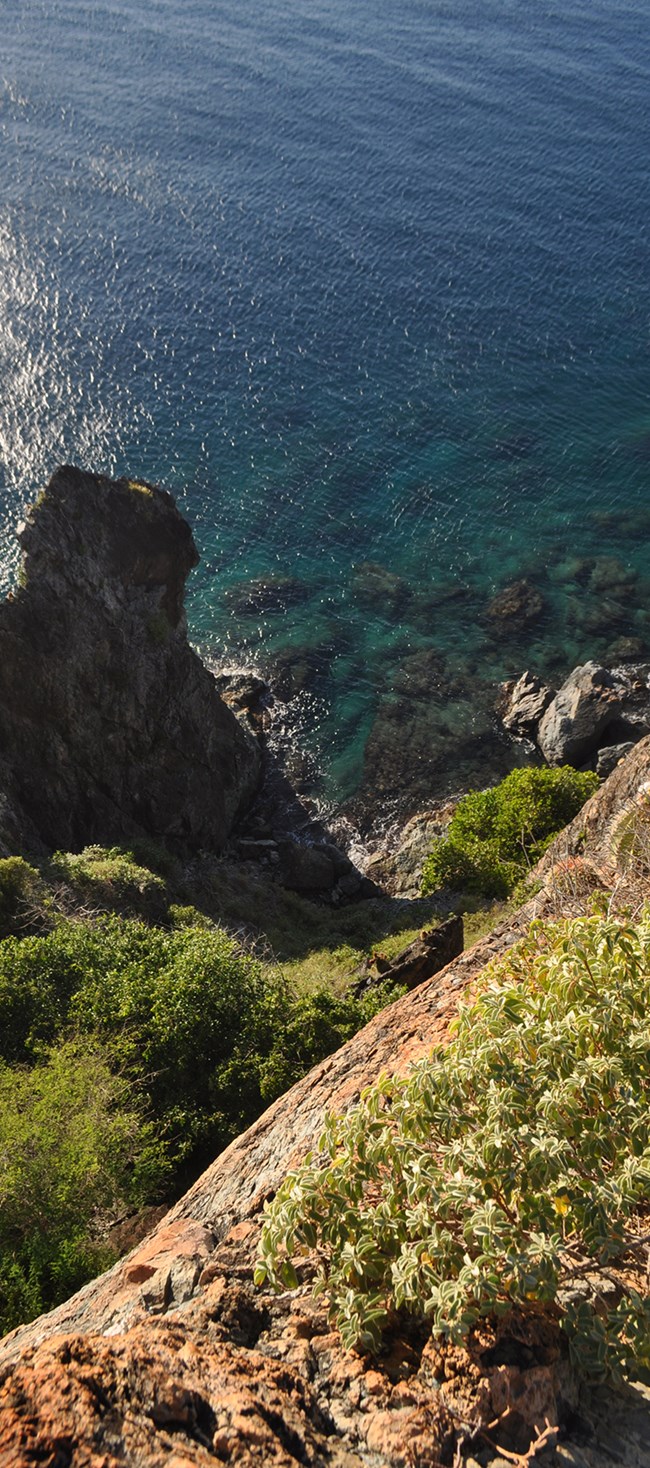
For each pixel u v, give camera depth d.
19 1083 15.07
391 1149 5.02
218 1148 15.88
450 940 19.83
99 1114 14.11
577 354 67.38
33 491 53.00
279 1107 8.52
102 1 134.38
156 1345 4.34
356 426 59.69
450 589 48.50
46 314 67.38
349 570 49.59
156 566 33.50
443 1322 4.29
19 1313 11.07
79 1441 3.58
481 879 30.56
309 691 43.59
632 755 16.58
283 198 85.50
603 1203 4.62
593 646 45.25
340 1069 8.50
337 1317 4.73
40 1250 11.80
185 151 93.00
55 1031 17.52
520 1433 4.13
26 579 30.14
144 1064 17.05
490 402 62.28
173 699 35.00
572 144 99.25
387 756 41.12
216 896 32.97
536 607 47.25
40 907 23.03
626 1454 4.11
